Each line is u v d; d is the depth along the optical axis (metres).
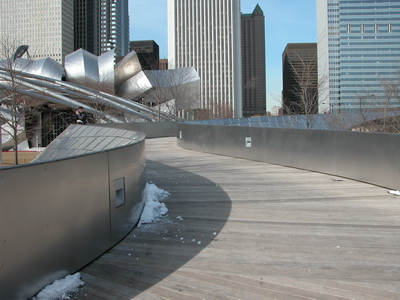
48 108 50.47
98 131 11.39
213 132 13.09
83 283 2.84
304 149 8.99
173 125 26.30
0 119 27.77
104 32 187.88
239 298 2.59
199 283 2.86
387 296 2.60
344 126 21.77
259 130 10.73
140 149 5.03
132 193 4.42
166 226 4.49
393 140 6.34
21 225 2.47
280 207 5.39
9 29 130.62
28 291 2.51
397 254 3.46
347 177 7.65
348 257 3.40
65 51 144.12
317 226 4.42
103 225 3.55
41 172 2.67
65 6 144.25
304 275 2.99
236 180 7.66
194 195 6.21
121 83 65.69
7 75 36.41
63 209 2.92
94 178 3.39
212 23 130.75
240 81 132.88
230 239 3.97
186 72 59.75
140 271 3.11
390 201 5.65
